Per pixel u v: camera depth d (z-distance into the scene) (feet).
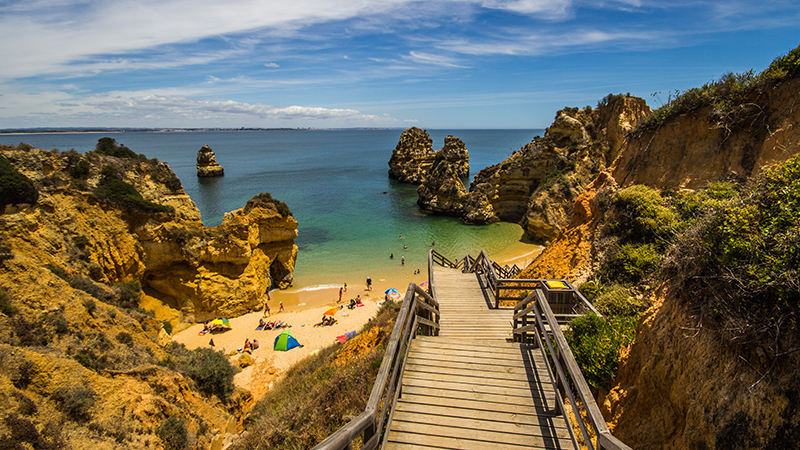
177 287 96.12
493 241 164.45
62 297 48.83
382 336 38.09
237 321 97.66
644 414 17.88
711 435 13.25
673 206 39.34
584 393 13.16
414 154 343.87
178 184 110.73
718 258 14.87
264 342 86.28
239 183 327.26
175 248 94.27
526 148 188.14
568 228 56.39
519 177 186.91
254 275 106.52
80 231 78.48
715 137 39.75
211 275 99.04
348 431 11.43
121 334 51.70
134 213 89.76
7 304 42.45
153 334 64.64
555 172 161.68
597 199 48.93
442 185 212.02
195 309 96.99
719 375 13.67
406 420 17.20
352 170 429.38
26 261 48.26
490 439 15.99
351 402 22.88
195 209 113.19
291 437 22.88
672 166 43.04
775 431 11.19
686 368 15.42
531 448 15.48
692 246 17.06
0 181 67.10
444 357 22.52
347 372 27.37
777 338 11.76
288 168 446.60
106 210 85.40
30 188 70.85
